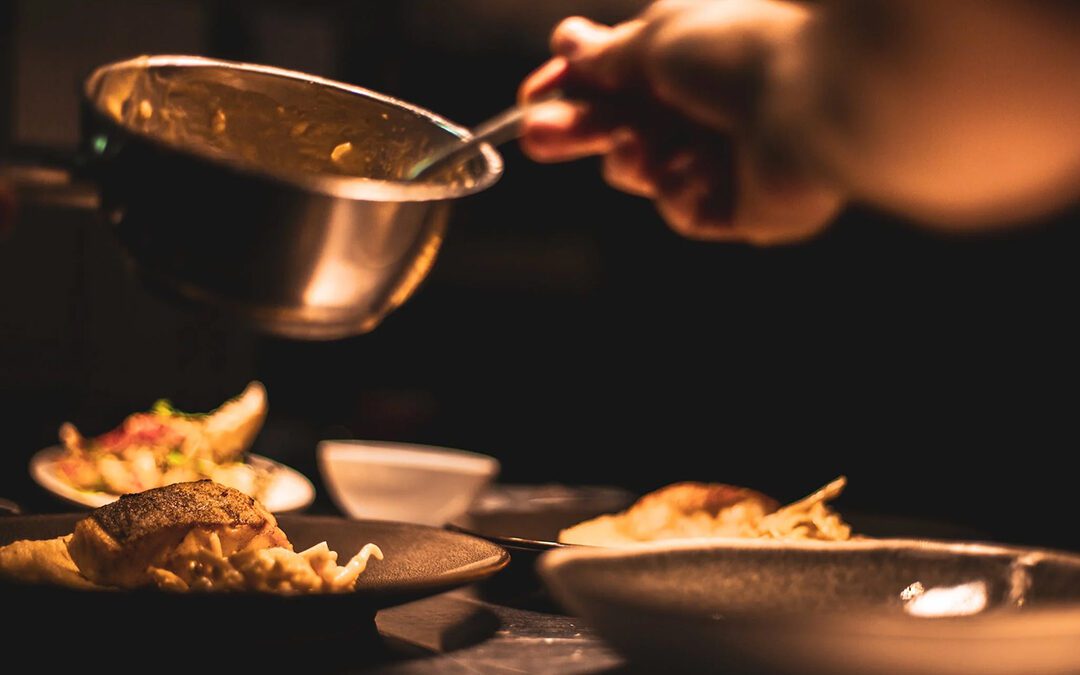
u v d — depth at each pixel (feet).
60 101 6.01
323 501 5.51
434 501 5.06
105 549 3.61
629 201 8.64
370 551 3.79
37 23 5.94
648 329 8.80
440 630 3.83
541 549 4.02
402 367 8.62
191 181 3.58
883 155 4.03
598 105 4.69
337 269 3.65
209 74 3.90
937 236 7.59
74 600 3.43
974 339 7.54
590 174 8.58
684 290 8.71
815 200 4.58
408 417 8.11
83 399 6.61
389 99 3.99
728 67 4.46
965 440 7.50
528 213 8.64
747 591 3.67
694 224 4.84
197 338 6.82
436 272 8.60
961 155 3.91
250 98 3.94
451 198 3.71
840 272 8.15
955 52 3.81
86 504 4.81
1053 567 3.65
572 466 8.73
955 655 3.19
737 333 8.59
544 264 8.73
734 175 4.74
